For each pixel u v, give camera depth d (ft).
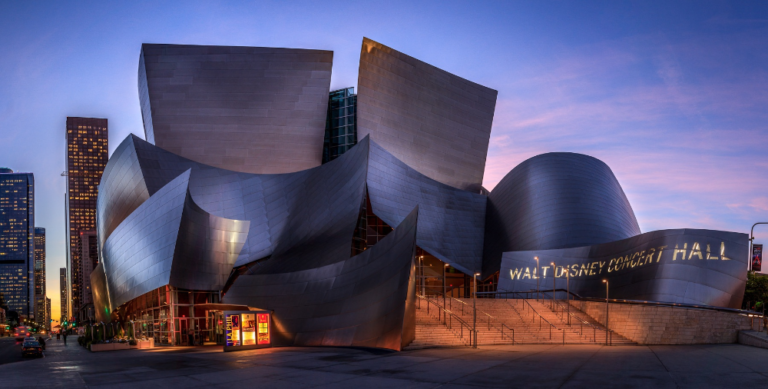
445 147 217.56
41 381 57.16
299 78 196.03
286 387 49.52
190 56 194.18
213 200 155.74
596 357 75.41
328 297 101.65
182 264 118.11
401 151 204.85
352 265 100.83
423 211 179.52
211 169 162.71
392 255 90.53
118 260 140.87
